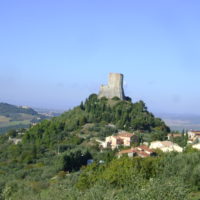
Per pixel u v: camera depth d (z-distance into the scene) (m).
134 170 40.75
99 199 30.48
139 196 26.55
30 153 116.00
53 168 91.94
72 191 34.81
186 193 27.52
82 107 167.62
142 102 168.38
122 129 147.38
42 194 42.72
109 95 173.88
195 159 50.59
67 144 125.25
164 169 46.34
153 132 145.25
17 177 86.19
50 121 158.25
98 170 60.94
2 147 135.88
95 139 132.00
